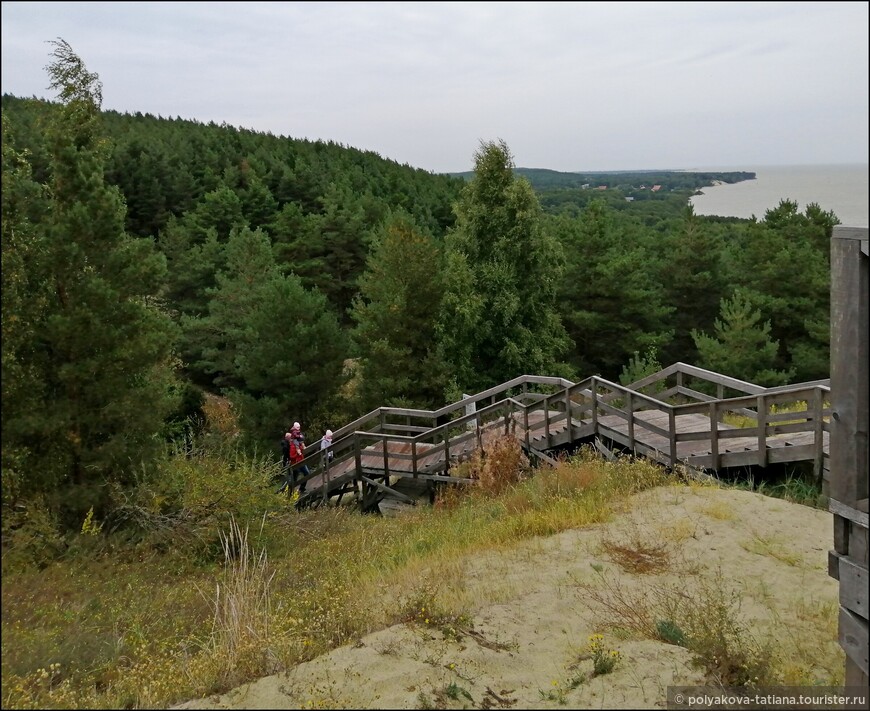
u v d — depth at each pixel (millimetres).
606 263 32906
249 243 34625
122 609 7066
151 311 10992
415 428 16703
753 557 7102
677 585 6574
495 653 5312
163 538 10031
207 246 39656
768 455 9133
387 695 4688
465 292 26531
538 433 13766
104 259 10219
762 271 31828
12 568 8125
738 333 27562
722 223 50969
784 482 9320
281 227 45531
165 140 74438
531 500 9750
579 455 12070
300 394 24469
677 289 35531
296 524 11867
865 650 3879
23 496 9289
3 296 8938
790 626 5711
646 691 4730
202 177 63000
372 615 6168
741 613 5980
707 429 11742
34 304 9430
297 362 24766
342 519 13086
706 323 35844
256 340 27438
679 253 34906
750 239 33750
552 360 28625
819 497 8500
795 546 7312
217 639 5902
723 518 8109
